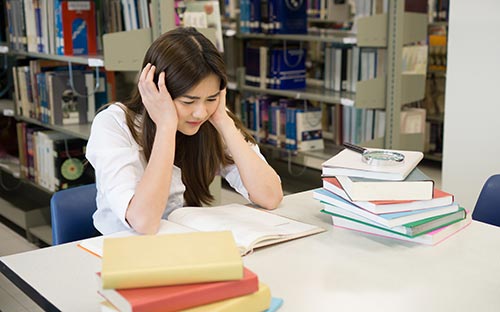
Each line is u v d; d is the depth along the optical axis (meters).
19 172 4.25
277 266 1.44
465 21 3.44
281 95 5.04
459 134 3.58
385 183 1.58
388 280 1.37
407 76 4.08
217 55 1.69
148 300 1.06
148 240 1.21
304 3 4.62
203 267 1.11
